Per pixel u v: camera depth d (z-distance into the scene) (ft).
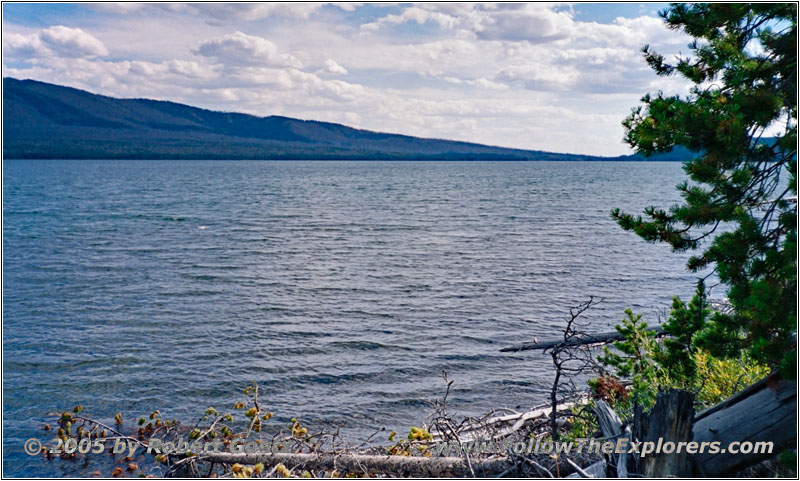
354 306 97.30
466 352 71.97
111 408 54.65
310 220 245.04
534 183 586.45
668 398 20.93
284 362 69.00
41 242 171.22
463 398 57.26
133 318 88.28
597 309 92.17
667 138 25.08
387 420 52.37
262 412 53.36
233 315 90.79
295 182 594.65
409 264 139.13
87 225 216.13
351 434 49.19
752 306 23.34
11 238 178.09
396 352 72.69
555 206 307.78
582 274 122.52
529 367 65.41
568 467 24.50
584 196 383.45
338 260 146.00
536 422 33.37
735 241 25.40
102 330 81.51
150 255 151.43
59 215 251.39
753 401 21.63
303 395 58.75
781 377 20.83
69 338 77.30
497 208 297.74
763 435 20.97
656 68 28.14
